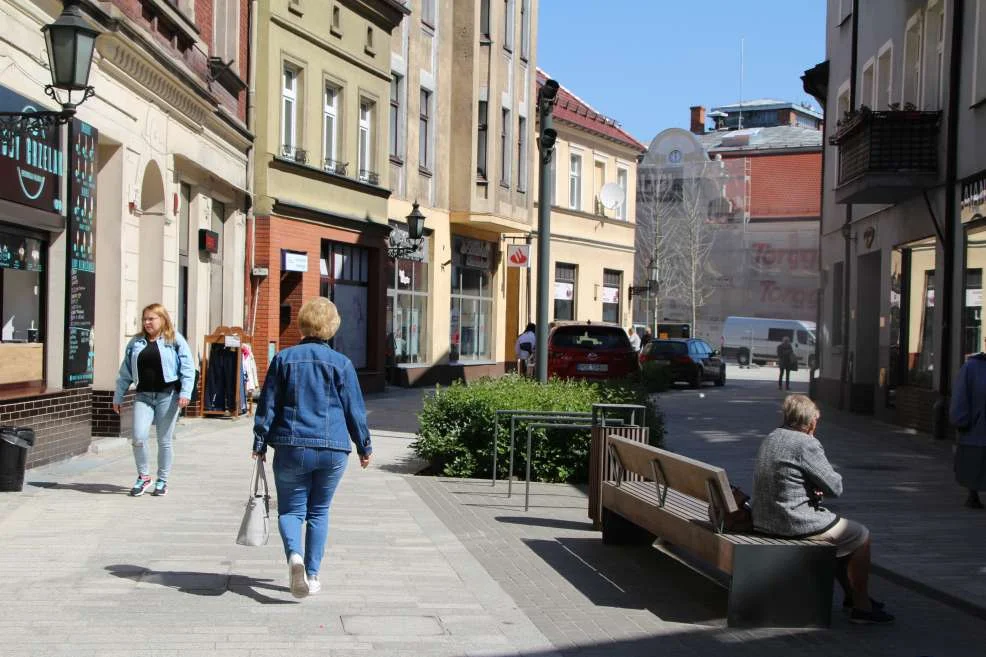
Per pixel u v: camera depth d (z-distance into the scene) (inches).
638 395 576.1
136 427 451.5
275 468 291.9
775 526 298.2
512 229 1514.5
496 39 1444.4
